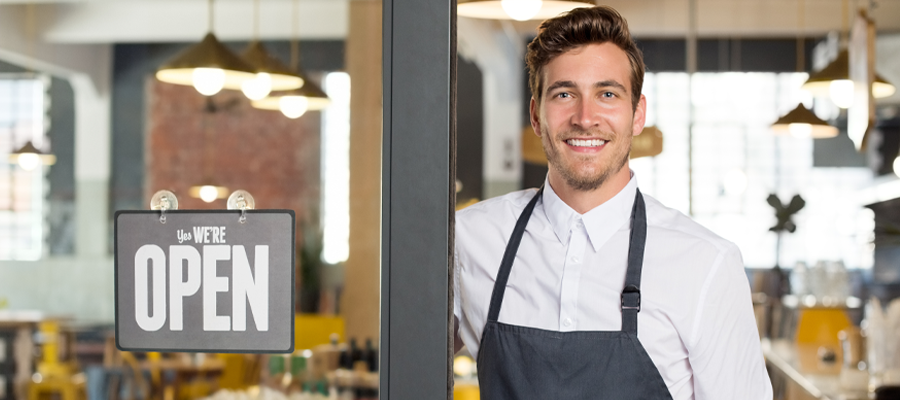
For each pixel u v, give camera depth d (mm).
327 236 7609
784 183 9258
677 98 9289
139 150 8828
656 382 1405
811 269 5855
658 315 1423
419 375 1068
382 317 1076
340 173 8328
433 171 1065
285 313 1311
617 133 1403
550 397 1419
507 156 9508
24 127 8938
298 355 4367
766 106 9281
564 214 1480
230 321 1319
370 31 7203
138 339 1336
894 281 8305
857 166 9109
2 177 8875
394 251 1072
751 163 9281
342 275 6613
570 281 1457
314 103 5414
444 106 1064
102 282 8695
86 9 8844
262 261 1313
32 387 5402
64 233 8812
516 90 9484
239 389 4277
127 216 1339
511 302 1499
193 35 8805
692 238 1454
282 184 8375
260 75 4652
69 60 8875
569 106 1407
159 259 1332
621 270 1456
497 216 1587
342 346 4949
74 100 8953
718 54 9305
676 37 9250
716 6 8000
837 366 3633
